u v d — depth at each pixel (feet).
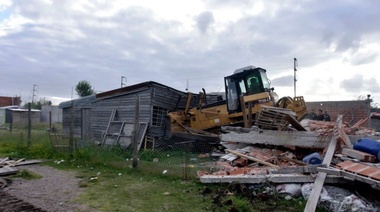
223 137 30.19
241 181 19.10
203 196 18.28
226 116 40.29
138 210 16.12
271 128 29.81
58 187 20.84
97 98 50.88
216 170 24.09
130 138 38.99
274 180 18.26
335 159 20.67
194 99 48.78
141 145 39.91
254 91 39.11
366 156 19.53
